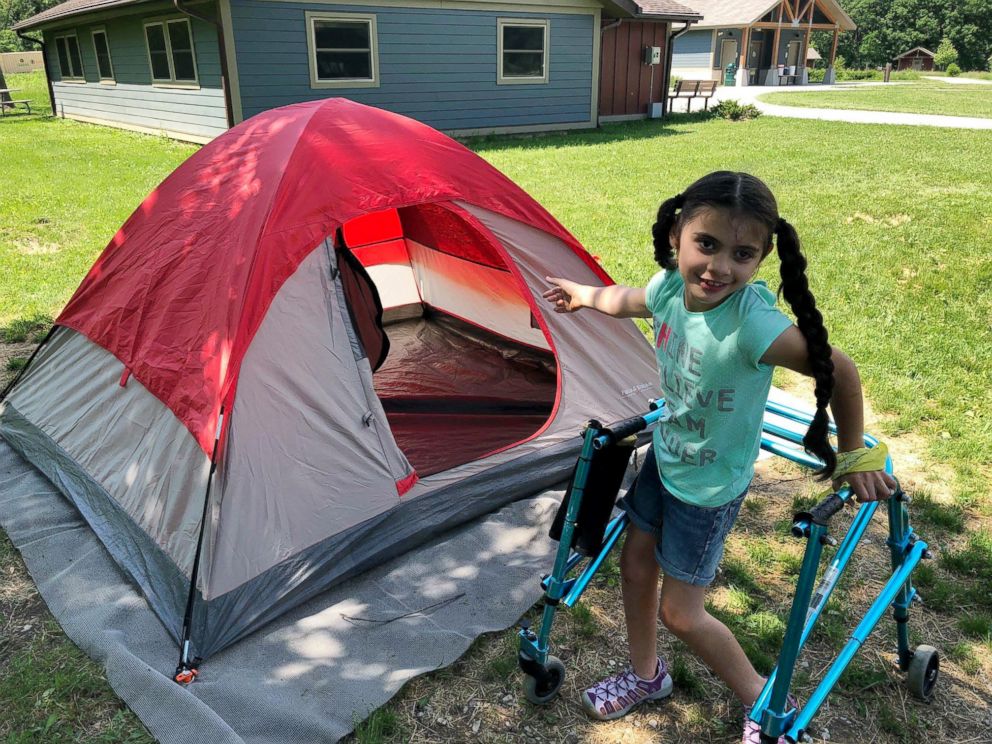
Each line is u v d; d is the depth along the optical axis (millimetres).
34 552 3332
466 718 2553
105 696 2602
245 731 2445
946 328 5973
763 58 38219
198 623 2779
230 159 3750
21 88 29906
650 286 2127
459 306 5812
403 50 14977
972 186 11281
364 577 3221
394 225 5816
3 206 10055
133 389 3389
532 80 17047
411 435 4230
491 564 3287
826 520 1834
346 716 2521
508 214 3793
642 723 2537
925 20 65625
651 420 2254
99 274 3961
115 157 14062
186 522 2934
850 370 1806
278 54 13727
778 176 12227
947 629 2965
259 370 3037
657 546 2201
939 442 4352
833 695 2643
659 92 20875
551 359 5168
